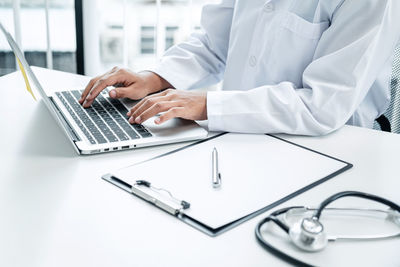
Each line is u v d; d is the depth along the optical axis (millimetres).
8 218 588
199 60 1228
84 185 674
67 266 505
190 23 2004
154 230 571
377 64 938
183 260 519
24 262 510
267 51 1082
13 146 797
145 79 1073
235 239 557
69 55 2029
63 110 951
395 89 1170
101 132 840
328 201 601
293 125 868
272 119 865
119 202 631
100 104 986
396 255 533
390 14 911
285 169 723
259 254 532
